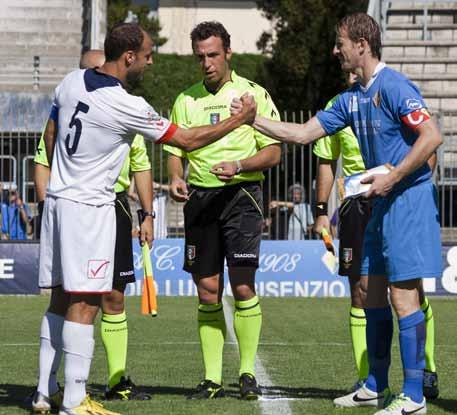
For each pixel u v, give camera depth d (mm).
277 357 28625
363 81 19562
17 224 52875
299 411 20047
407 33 71938
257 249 22406
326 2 74188
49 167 20734
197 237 22469
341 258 23031
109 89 18797
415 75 67812
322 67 73375
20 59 78875
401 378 24969
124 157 19188
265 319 39625
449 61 68562
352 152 23312
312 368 26516
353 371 26000
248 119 19875
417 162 18422
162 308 43938
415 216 18953
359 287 22328
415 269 18875
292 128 20359
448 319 40156
